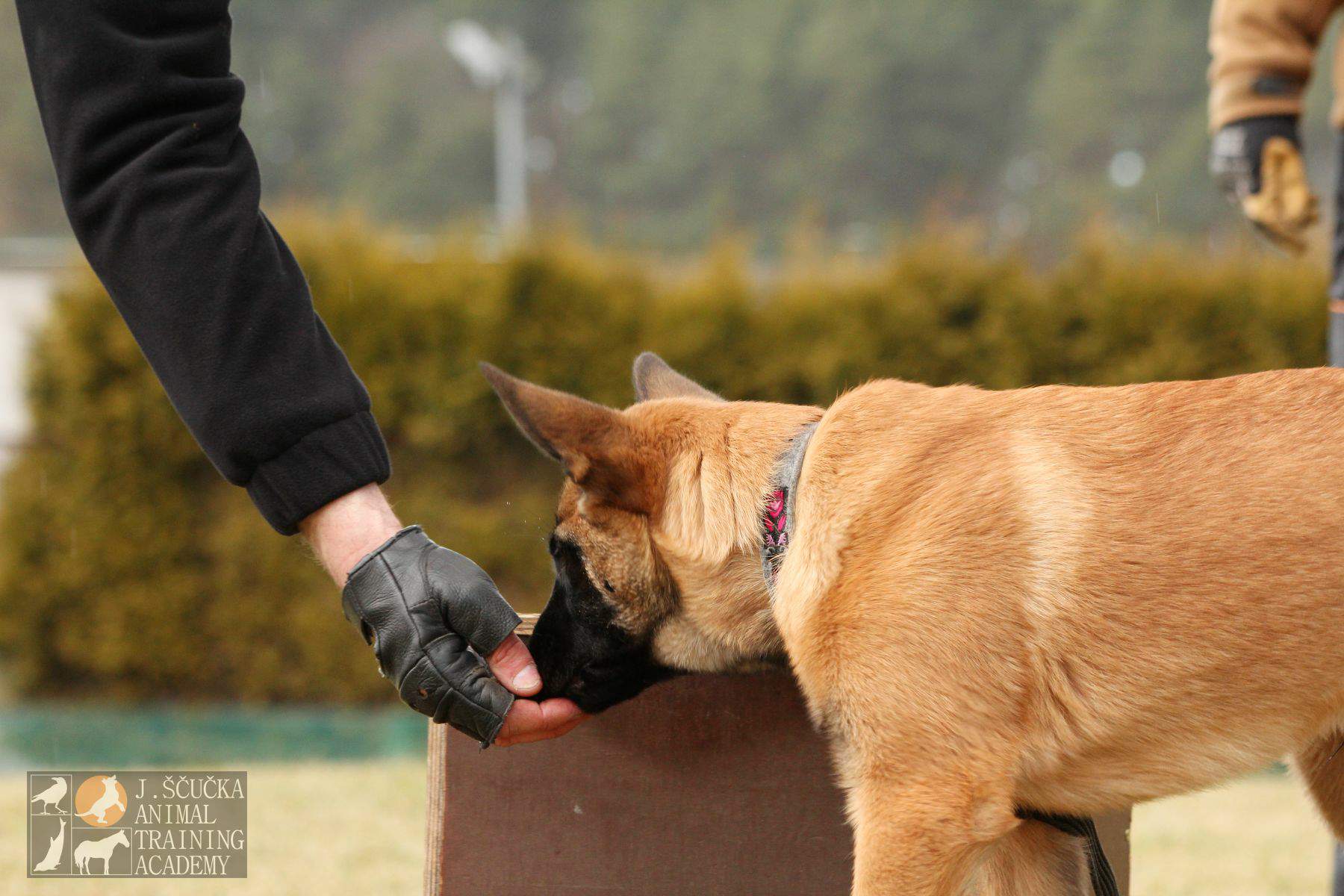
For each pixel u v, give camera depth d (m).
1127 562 2.78
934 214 10.86
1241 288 10.07
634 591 3.21
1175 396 2.95
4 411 12.88
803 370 10.16
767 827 3.36
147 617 9.90
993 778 2.74
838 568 2.89
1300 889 4.89
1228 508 2.77
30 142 40.31
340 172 59.25
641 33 60.62
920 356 10.10
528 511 10.14
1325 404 2.83
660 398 3.51
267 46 62.44
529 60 60.94
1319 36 4.19
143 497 9.93
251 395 2.62
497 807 3.39
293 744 8.90
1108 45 51.06
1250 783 7.61
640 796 3.38
